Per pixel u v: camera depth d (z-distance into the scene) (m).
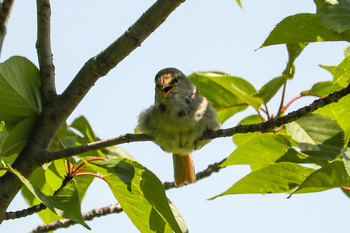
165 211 7.43
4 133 7.34
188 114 9.26
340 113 8.26
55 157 7.69
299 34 7.06
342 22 5.84
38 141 7.82
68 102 7.90
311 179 6.71
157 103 9.49
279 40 7.16
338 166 6.56
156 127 9.46
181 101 9.31
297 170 7.27
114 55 7.55
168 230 7.98
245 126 7.79
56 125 7.89
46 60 8.05
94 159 7.60
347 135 8.26
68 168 7.83
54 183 8.85
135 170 7.46
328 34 6.98
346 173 6.61
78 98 7.90
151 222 8.01
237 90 9.75
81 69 7.83
